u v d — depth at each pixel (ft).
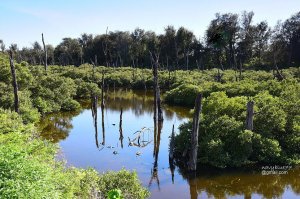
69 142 80.79
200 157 63.77
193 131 58.54
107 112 123.95
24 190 23.04
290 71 160.56
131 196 41.65
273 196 51.60
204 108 74.02
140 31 279.08
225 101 72.38
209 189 53.83
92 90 153.58
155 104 85.71
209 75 176.76
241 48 220.02
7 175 24.02
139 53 263.29
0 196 22.08
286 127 67.97
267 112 66.54
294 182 55.98
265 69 200.23
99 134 89.15
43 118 107.04
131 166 64.23
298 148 66.03
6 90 93.15
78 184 34.94
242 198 50.93
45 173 26.32
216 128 64.85
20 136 37.37
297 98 75.46
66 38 297.74
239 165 61.62
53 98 118.73
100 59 274.16
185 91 136.46
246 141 61.52
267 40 223.51
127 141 81.97
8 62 104.32
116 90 191.83
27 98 97.30
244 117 68.59
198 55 248.11
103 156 70.03
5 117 55.52
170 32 253.65
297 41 207.00
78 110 125.59
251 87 110.32
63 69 204.44
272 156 62.44
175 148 69.77
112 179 43.21
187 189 53.78
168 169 62.49
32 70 125.70
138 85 194.90
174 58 255.09
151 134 89.61
